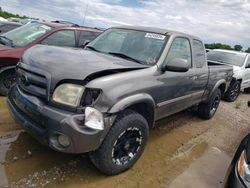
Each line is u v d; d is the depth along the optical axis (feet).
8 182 9.71
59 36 19.89
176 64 12.25
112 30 15.48
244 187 8.34
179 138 16.56
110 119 9.84
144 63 12.57
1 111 15.64
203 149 15.66
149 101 11.64
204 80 17.15
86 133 9.25
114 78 10.18
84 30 21.38
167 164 13.03
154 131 16.96
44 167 11.00
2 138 12.64
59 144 9.62
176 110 15.10
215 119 22.11
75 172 11.00
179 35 14.49
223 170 13.52
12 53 17.53
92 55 11.96
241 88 31.76
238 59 32.24
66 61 10.36
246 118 24.81
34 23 21.30
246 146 10.00
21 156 11.46
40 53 11.23
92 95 9.52
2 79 17.78
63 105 9.45
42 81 9.93
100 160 10.33
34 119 10.00
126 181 11.00
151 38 13.80
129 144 11.27
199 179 12.26
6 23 33.50
